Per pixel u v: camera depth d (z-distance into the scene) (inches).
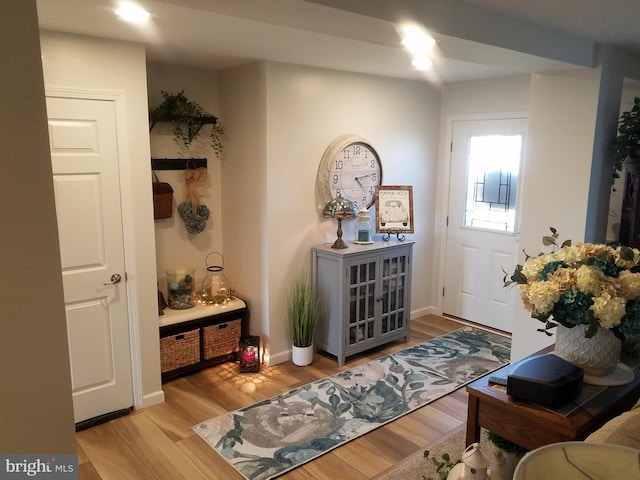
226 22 98.9
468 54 102.0
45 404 38.7
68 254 114.6
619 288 68.4
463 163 189.5
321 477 101.8
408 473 101.7
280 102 145.1
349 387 140.8
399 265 169.2
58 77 108.1
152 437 116.6
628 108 154.1
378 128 173.2
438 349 168.6
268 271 151.1
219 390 139.6
